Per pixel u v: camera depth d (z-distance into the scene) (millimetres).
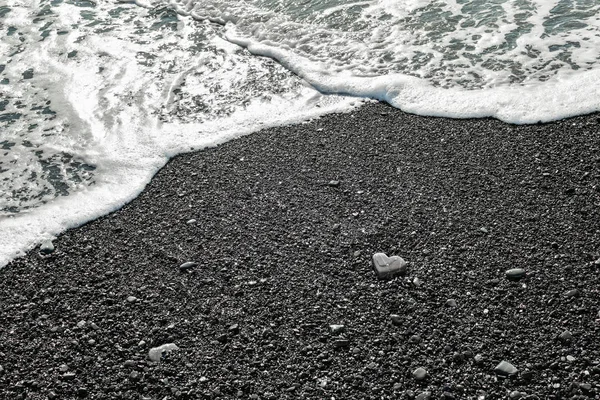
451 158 3123
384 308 2562
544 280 2596
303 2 4199
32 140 3410
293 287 2660
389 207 2922
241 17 4129
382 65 3666
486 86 3471
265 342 2502
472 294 2578
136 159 3277
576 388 2309
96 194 3127
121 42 4000
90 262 2836
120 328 2586
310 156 3205
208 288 2686
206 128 3408
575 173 2986
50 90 3686
